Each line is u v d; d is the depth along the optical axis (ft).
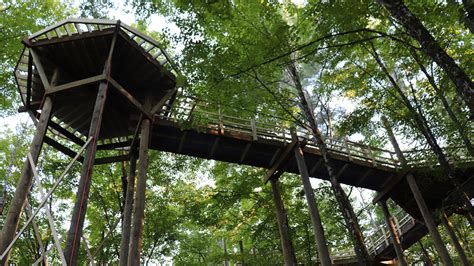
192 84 26.99
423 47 17.52
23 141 52.37
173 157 51.24
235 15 30.45
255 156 39.63
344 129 35.09
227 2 24.27
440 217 42.24
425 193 43.42
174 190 53.67
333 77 38.19
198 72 26.20
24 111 32.78
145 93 34.09
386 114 35.83
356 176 43.68
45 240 55.47
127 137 39.75
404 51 30.25
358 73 36.96
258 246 53.93
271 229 46.42
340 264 60.23
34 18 35.70
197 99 31.04
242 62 28.12
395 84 32.14
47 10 36.58
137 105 30.55
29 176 25.02
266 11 29.53
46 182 51.34
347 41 28.63
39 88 32.91
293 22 38.06
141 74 32.89
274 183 40.37
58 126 34.06
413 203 44.86
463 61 31.32
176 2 24.80
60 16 38.52
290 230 43.34
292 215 45.98
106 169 51.11
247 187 44.45
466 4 19.34
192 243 63.05
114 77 32.91
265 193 48.08
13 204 23.75
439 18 25.25
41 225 53.98
